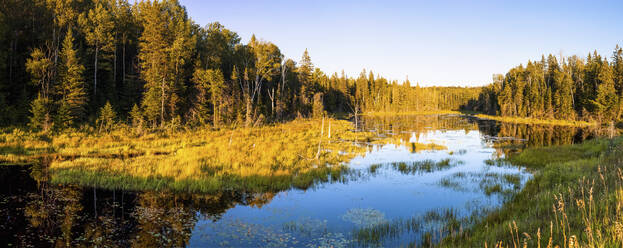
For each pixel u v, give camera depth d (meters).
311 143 28.09
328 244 8.23
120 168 15.28
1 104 30.41
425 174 16.73
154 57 41.03
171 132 32.31
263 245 8.18
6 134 24.56
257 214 10.52
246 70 51.59
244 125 40.12
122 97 42.62
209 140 28.08
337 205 11.55
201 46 57.34
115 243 8.10
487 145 29.59
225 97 44.16
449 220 9.59
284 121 50.84
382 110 116.75
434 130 46.75
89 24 44.12
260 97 57.72
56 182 13.53
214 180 13.78
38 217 9.66
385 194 12.96
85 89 36.50
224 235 8.77
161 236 8.62
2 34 34.59
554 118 70.75
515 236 6.91
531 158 20.69
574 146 25.33
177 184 13.24
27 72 35.78
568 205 8.73
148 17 43.31
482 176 16.11
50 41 39.47
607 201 7.25
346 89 105.88
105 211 10.41
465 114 114.31
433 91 161.00
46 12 41.00
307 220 10.00
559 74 79.19
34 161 17.80
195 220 9.88
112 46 46.12
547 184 12.87
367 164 19.45
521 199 11.43
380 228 9.13
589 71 71.19
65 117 29.12
